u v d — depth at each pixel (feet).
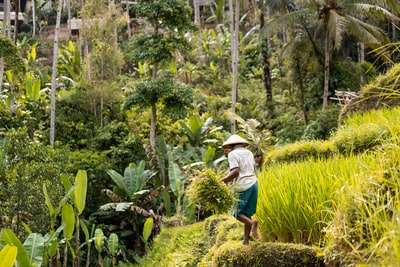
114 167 57.26
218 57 120.67
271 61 116.06
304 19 76.64
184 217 44.55
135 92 58.18
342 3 70.54
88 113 71.61
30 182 39.06
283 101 91.40
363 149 28.86
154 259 37.11
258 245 18.93
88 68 73.26
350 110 40.22
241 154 19.61
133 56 58.08
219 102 93.81
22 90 79.46
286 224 19.02
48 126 67.67
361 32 68.90
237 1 71.87
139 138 60.34
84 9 75.51
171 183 46.55
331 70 80.07
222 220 30.50
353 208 11.19
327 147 31.55
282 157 32.99
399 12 68.74
